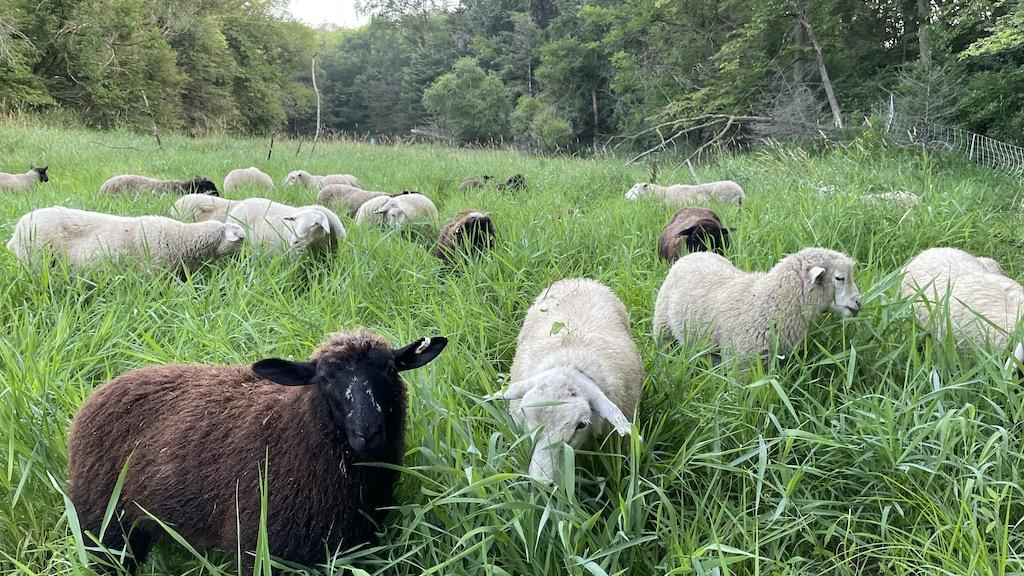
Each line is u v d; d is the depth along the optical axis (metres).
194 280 6.48
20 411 3.46
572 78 38.88
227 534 3.01
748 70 24.33
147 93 36.28
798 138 19.39
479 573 2.97
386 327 5.07
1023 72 16.16
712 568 2.82
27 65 31.28
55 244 6.38
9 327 4.84
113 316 4.73
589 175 14.79
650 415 3.96
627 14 30.16
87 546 3.19
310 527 2.98
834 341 4.64
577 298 4.76
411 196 10.30
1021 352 4.06
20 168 14.70
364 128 73.81
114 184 11.68
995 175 12.11
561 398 3.35
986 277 5.27
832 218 7.14
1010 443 3.60
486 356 4.63
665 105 28.69
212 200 9.01
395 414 3.16
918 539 3.07
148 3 40.91
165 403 3.25
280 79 52.66
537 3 54.75
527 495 3.12
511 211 9.34
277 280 6.07
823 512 3.29
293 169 16.75
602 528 3.33
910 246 7.03
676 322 5.41
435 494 3.04
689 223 7.58
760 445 3.30
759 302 4.78
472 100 45.38
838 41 23.20
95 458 3.17
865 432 3.71
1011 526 3.24
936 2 22.44
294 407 3.07
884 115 16.77
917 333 4.43
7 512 3.17
